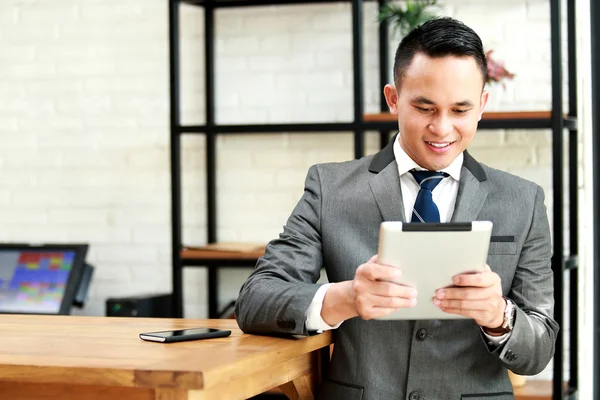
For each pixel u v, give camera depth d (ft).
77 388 5.89
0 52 16.05
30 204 15.97
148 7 15.42
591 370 14.28
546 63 13.96
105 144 15.66
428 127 6.88
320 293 6.81
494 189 7.38
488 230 5.99
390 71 14.38
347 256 7.29
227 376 5.66
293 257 7.41
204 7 15.02
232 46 15.05
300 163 14.89
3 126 16.07
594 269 14.40
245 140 15.08
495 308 6.40
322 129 13.46
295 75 14.84
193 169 15.25
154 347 6.47
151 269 15.53
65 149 15.84
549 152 13.99
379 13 14.02
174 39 14.06
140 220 15.55
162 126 15.43
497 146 14.12
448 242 6.00
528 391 12.90
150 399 5.68
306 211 7.58
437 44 6.75
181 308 14.07
